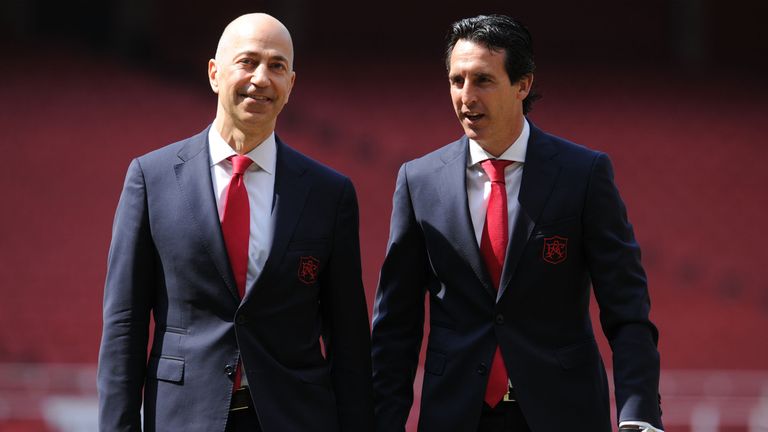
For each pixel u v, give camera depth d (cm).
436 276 1165
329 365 1138
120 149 6028
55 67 6956
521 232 1120
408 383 1184
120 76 6944
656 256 5612
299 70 7338
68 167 5844
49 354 4547
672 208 6003
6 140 6028
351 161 6138
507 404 1119
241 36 1073
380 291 1197
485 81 1094
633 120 6944
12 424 3438
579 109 7044
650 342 1100
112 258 1088
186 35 7519
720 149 6650
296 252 1080
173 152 1114
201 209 1070
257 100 1065
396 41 7719
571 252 1129
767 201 6150
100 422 1047
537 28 7781
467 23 1104
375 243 5303
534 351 1113
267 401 1051
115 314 1069
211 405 1041
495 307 1114
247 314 1053
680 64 7819
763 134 6875
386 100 6981
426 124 6688
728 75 7731
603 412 1130
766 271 5541
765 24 7894
